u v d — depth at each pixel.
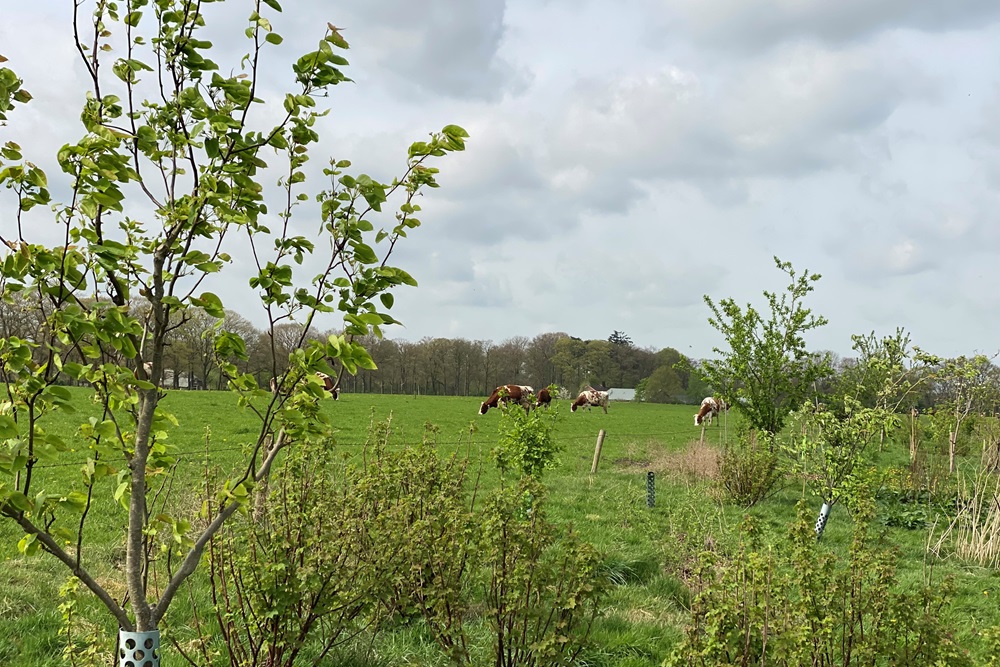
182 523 3.13
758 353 16.23
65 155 2.53
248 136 2.83
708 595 4.30
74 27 2.67
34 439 2.67
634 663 5.87
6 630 5.93
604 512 12.61
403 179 3.11
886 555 4.68
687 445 22.31
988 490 12.94
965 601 8.11
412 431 28.23
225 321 3.39
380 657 5.65
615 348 88.25
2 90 2.48
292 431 3.23
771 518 12.93
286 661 4.67
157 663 2.92
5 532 9.17
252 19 2.76
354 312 3.03
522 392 33.12
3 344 2.49
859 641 4.40
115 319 2.53
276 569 4.43
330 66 2.83
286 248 3.08
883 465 17.72
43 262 2.57
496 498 4.79
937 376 11.66
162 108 2.77
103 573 7.63
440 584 4.85
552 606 4.69
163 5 2.71
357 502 5.57
